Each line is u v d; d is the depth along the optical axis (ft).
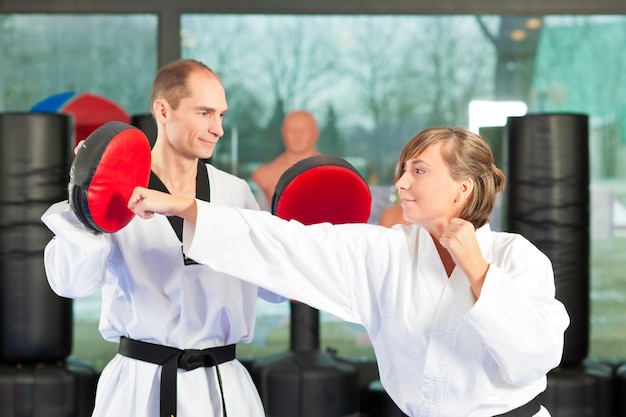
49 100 18.15
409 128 18.54
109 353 18.28
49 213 7.72
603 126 18.54
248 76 18.47
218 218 7.25
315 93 18.51
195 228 7.22
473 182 7.13
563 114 16.26
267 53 18.44
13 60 18.37
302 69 18.48
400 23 18.44
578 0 18.21
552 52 18.47
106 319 8.80
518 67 18.51
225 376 8.68
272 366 16.25
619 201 18.54
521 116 16.46
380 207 18.54
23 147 15.48
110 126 7.46
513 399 7.16
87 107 18.30
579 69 18.47
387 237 7.38
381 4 18.25
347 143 18.54
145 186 8.02
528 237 16.35
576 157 16.34
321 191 8.98
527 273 7.08
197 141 8.55
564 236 16.26
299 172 8.93
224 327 8.76
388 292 7.32
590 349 18.52
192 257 7.27
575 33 18.42
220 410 8.55
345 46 18.47
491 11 18.24
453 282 7.15
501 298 6.53
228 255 7.33
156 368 8.48
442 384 7.15
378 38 18.45
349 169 8.98
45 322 15.62
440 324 7.11
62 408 15.34
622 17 18.38
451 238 6.60
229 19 18.38
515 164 16.52
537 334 6.59
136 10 18.19
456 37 18.45
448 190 7.09
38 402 15.23
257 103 18.49
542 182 16.26
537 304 6.82
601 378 15.99
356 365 17.74
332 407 16.06
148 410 8.43
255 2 18.19
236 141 18.52
